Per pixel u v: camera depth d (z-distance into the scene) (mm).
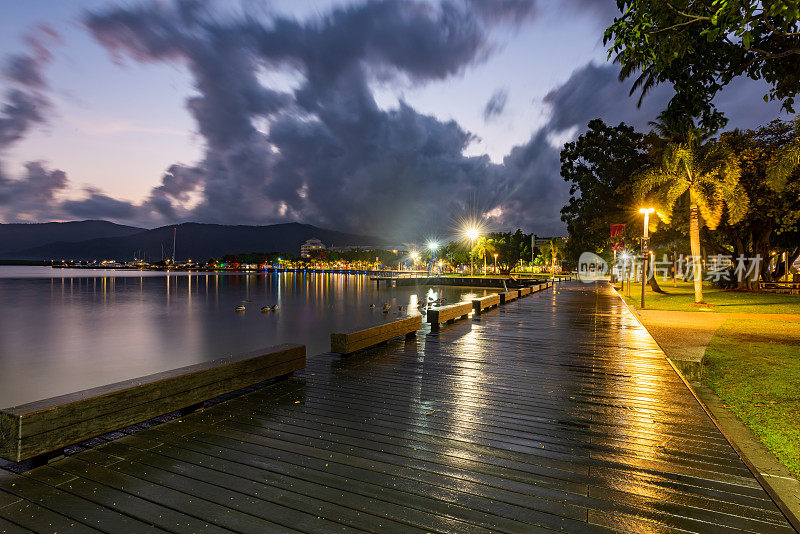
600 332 12672
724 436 4832
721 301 25766
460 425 5168
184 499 3504
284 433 4871
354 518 3238
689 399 6242
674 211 27766
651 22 6070
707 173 22953
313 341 26641
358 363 8453
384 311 41000
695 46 7297
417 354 9359
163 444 4547
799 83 7812
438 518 3244
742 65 7570
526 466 4098
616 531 3100
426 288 83812
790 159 15844
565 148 37281
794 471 4875
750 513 3324
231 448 4461
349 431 4945
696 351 11289
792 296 28906
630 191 30797
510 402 6074
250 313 43250
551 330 13070
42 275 161125
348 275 180125
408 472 3963
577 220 39031
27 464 4082
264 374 6637
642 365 8406
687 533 3076
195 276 168000
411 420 5316
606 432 4980
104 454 4305
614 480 3836
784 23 4746
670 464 4152
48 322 36375
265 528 3117
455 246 143875
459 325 14211
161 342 26766
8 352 23719
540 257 124875
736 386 8188
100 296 65375
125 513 3320
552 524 3178
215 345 25719
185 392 5309
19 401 15109
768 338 13227
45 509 3373
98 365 20688
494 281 75625
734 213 22797
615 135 33812
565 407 5875
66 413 4109
